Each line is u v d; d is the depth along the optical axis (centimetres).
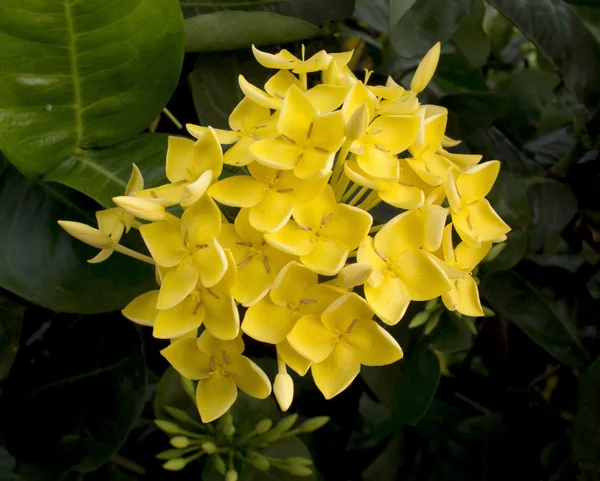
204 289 28
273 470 37
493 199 38
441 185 30
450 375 45
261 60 31
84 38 31
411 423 37
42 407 37
